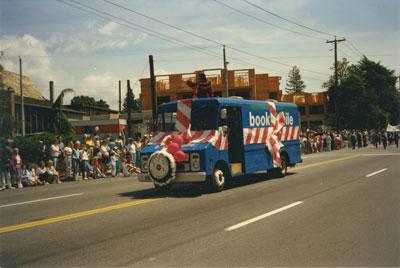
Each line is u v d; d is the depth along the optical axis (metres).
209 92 13.06
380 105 77.06
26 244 6.16
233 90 40.41
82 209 9.20
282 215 7.61
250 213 7.88
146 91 42.06
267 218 7.37
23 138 20.27
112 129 35.91
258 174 15.96
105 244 5.95
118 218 7.90
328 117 72.12
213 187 10.95
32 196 12.48
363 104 69.00
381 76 78.38
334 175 14.40
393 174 14.09
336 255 5.10
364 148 40.25
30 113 41.78
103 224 7.39
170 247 5.63
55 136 21.47
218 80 39.84
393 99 78.25
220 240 5.91
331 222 6.93
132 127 35.38
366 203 8.67
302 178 13.86
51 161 17.69
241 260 4.95
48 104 45.72
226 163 11.39
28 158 19.55
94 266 4.93
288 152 14.98
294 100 72.88
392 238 5.84
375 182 12.09
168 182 10.41
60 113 25.33
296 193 10.40
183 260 5.02
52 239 6.41
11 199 11.98
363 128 69.44
